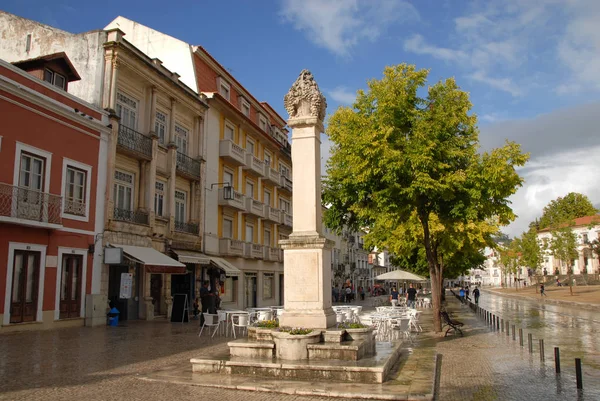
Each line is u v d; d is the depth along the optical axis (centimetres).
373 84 1577
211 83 3097
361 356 908
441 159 1515
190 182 2775
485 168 1509
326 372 823
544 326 2133
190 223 2728
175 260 2316
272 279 3878
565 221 5881
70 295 1797
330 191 2134
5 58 2292
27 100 1644
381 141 1452
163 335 1566
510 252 7775
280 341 902
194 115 2811
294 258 1005
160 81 2412
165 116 2523
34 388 768
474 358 1180
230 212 3203
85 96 2091
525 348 1369
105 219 1986
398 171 1455
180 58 2919
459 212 1578
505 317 2691
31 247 1628
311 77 1097
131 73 2233
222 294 3038
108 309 1988
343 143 1602
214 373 878
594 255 7250
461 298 4731
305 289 991
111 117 2045
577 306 3728
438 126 1483
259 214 3553
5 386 778
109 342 1362
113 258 1936
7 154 1565
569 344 1500
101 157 1988
